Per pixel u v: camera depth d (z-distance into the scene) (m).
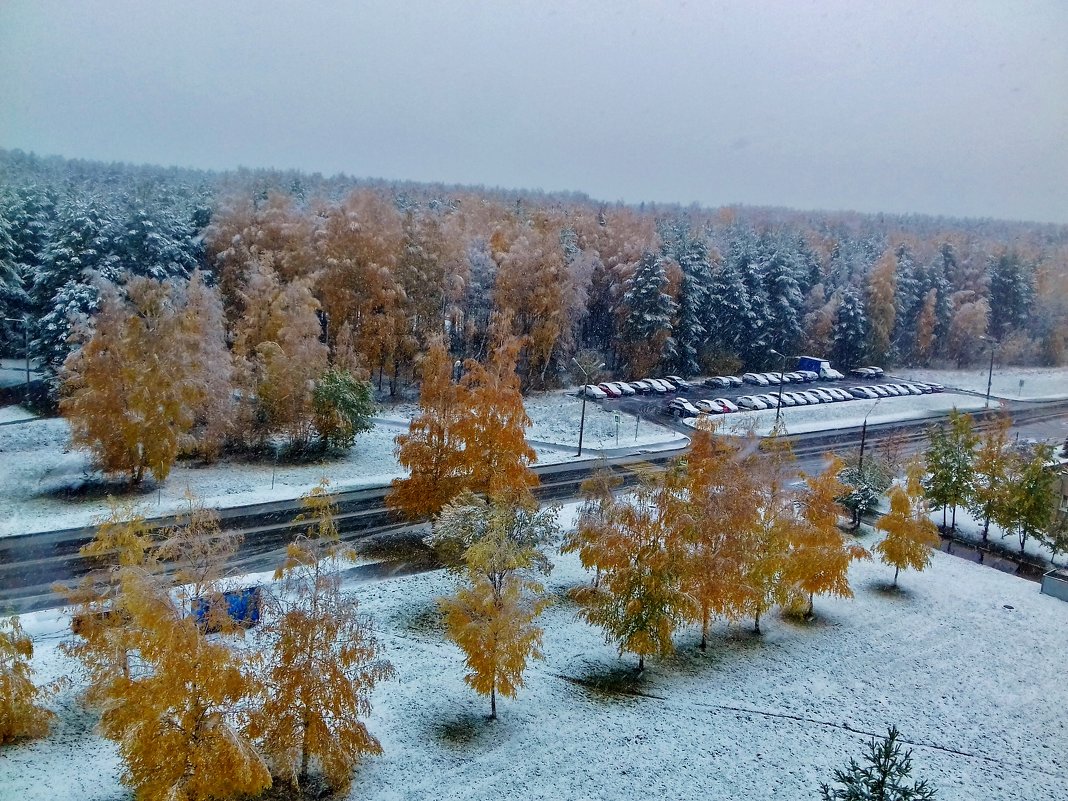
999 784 20.48
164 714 16.02
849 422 62.06
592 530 27.52
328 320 60.50
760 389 73.81
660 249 76.94
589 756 20.34
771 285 82.94
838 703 23.75
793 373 79.12
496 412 31.23
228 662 16.34
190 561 18.27
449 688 22.98
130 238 57.69
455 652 24.91
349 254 59.66
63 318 50.62
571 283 67.06
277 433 46.62
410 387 64.38
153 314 38.50
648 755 20.55
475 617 21.64
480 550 21.48
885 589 32.38
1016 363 91.06
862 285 89.25
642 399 66.94
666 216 124.25
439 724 21.25
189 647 15.76
